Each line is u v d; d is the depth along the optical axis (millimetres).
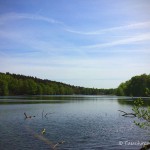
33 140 34875
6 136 37406
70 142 34125
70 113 74812
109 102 140750
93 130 43812
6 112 72812
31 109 84375
